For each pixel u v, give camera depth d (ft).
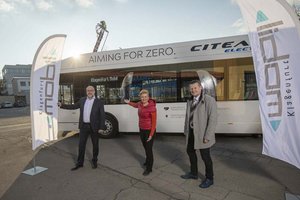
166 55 24.17
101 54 26.50
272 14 11.07
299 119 10.77
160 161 18.07
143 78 24.97
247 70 21.77
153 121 14.85
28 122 46.60
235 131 22.41
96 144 16.83
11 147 24.30
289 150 11.11
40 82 16.37
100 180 14.79
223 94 22.47
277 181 13.83
